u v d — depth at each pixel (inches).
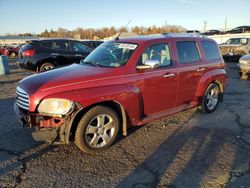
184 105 217.0
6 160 151.7
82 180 133.2
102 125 161.5
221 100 257.4
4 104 271.3
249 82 424.8
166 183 131.3
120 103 164.1
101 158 155.8
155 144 175.5
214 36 1390.3
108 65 179.3
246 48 745.6
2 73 508.7
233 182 132.3
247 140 183.6
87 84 154.9
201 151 166.1
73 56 442.3
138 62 178.4
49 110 145.5
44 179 133.6
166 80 192.9
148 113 188.1
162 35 210.5
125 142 177.6
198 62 224.5
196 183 131.4
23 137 183.0
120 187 127.9
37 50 419.2
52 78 156.4
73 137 159.2
